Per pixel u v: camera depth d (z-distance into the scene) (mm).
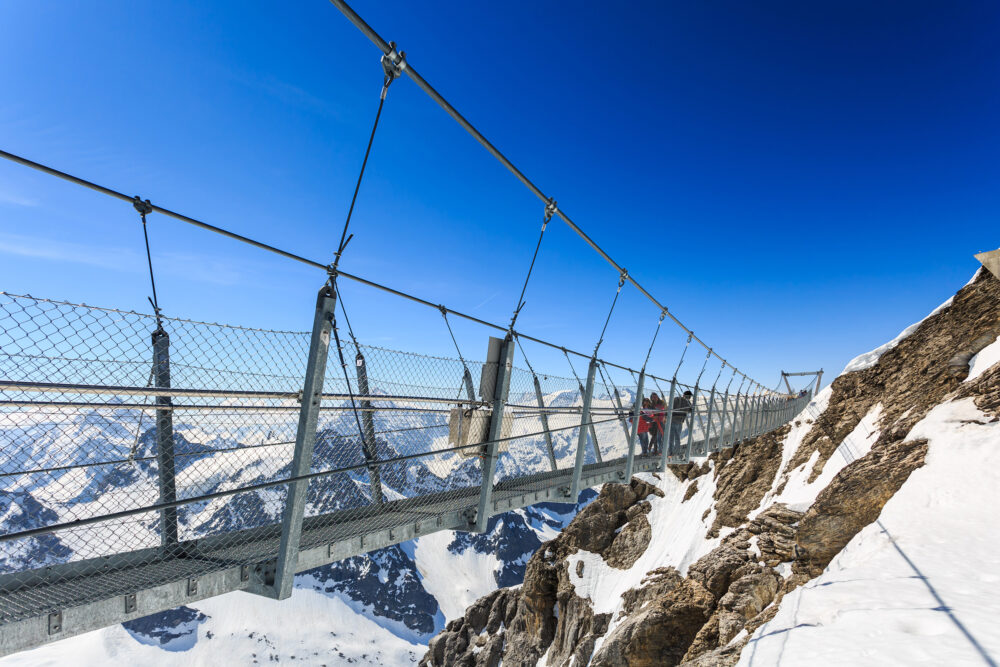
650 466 8922
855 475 9492
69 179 2559
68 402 2238
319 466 3457
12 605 2236
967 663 3305
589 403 6246
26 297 2332
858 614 4809
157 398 2846
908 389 14984
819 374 34500
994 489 6922
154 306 2896
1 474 2377
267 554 3018
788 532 13312
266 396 2820
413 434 4082
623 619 22812
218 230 3025
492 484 4430
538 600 30359
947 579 5090
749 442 24375
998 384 9359
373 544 3537
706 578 15195
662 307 8555
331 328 3055
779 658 4492
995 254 14148
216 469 3023
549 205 5328
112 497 2734
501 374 4602
